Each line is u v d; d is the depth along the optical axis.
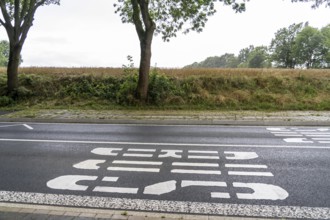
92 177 5.70
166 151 7.60
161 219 3.80
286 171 5.96
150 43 16.72
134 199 4.70
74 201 4.64
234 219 3.98
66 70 22.83
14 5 18.08
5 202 4.61
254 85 19.47
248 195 4.82
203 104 17.05
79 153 7.44
